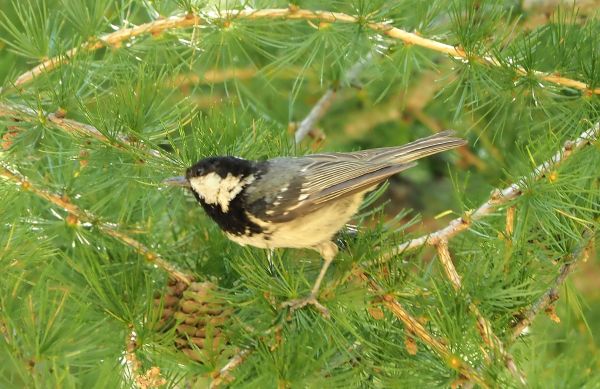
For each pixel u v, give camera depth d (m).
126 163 2.13
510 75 2.14
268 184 2.11
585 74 2.14
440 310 2.08
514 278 2.10
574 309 2.13
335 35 2.15
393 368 2.08
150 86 2.13
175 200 2.15
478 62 2.14
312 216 2.11
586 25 2.15
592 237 2.11
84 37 2.15
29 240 2.10
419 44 2.15
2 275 2.08
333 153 2.12
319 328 2.08
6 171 2.11
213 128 2.15
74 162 2.13
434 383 2.08
